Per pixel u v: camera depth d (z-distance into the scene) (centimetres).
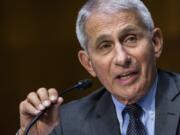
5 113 968
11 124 965
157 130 366
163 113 370
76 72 940
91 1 363
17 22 970
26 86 961
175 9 891
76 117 400
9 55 970
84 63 390
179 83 385
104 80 365
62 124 398
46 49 952
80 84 367
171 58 884
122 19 353
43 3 959
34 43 962
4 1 973
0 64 973
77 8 942
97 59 362
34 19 962
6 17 973
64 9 949
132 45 354
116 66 354
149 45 359
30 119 375
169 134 362
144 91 361
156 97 375
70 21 946
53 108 374
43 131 378
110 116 386
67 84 942
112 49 356
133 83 356
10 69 969
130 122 370
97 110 395
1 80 971
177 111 369
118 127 381
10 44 970
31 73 960
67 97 894
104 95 400
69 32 947
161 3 895
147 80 360
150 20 362
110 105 391
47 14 956
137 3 359
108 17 354
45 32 956
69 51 944
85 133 390
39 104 364
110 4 356
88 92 889
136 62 353
